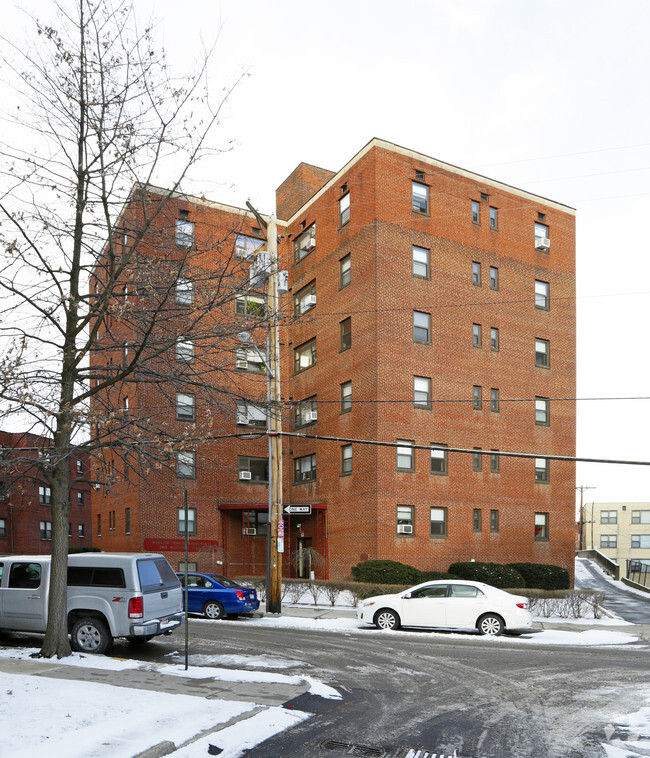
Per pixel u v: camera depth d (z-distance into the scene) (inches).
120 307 441.7
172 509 1268.5
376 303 1174.3
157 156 459.5
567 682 452.8
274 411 592.1
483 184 1331.2
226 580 861.2
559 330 1386.6
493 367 1288.1
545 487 1316.4
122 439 479.8
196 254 486.6
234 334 511.8
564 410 1365.7
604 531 3196.4
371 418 1160.8
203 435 503.8
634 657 567.2
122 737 285.9
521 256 1357.0
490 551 1229.7
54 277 463.8
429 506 1174.3
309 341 1382.9
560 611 917.2
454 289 1261.1
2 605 545.6
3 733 283.0
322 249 1358.3
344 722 344.2
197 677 423.8
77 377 488.1
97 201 462.0
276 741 309.4
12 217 446.3
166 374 497.7
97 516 1469.0
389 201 1210.6
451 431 1218.0
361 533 1162.0
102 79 456.4
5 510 1894.7
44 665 442.9
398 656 548.1
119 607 512.1
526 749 305.7
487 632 693.9
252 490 1365.7
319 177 1590.8
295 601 1027.9
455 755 297.1
